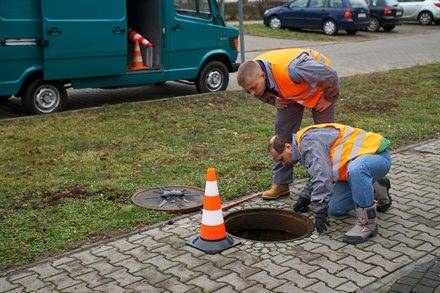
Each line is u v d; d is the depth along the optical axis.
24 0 9.14
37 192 6.09
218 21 11.63
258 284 4.16
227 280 4.23
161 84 13.01
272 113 9.84
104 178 6.55
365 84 12.67
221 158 7.28
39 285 4.21
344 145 4.86
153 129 8.73
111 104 10.71
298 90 5.15
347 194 5.21
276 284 4.16
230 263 4.49
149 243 4.86
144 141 8.09
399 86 12.48
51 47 9.41
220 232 4.76
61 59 9.56
